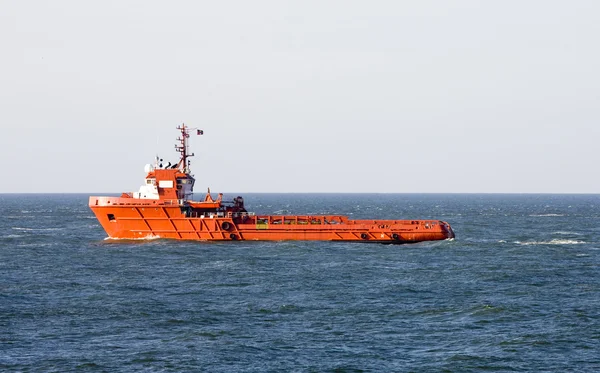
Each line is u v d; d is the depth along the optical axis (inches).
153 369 7012.8
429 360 7283.5
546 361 7234.3
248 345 7755.9
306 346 7736.2
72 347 7691.9
